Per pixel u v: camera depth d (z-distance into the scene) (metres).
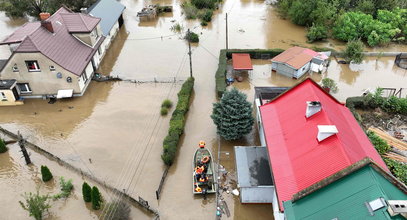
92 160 37.78
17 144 40.41
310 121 31.02
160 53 60.91
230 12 79.88
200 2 79.25
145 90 50.19
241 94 38.62
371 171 22.91
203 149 37.34
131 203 32.84
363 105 45.16
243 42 64.75
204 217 31.62
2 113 45.59
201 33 68.50
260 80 52.88
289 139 31.30
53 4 72.12
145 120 43.88
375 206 20.78
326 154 27.27
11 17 77.44
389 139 38.97
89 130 42.34
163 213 31.98
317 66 54.00
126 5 84.19
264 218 31.25
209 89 50.19
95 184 35.03
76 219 31.55
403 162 35.50
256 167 32.28
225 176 35.66
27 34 46.81
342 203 22.39
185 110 43.97
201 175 33.53
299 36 67.62
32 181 35.53
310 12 69.06
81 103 47.53
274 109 36.28
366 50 62.12
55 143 40.34
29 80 46.56
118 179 35.41
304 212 23.55
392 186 22.89
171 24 73.00
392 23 65.12
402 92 49.75
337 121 31.45
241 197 31.98
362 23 63.84
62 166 37.28
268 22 74.25
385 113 44.50
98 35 56.72
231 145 39.69
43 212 31.95
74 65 47.47
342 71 55.69
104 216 30.78
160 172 36.38
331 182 23.78
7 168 37.09
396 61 57.25
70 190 34.25
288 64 52.09
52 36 47.97
